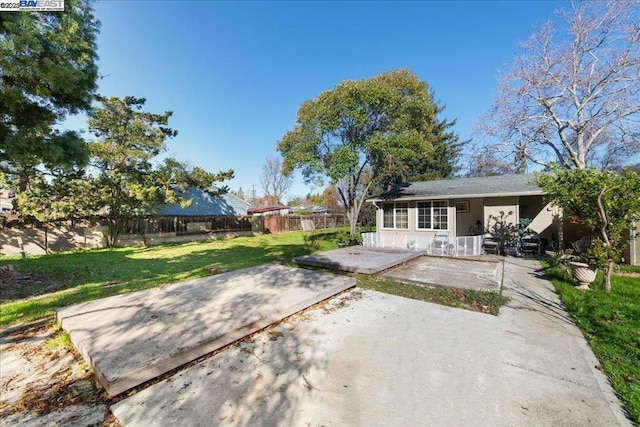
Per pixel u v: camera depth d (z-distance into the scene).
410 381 2.45
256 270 6.38
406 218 11.97
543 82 12.63
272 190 41.00
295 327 3.59
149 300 4.19
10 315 4.12
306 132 12.33
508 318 3.90
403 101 11.46
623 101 11.52
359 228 21.14
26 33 4.27
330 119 11.50
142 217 15.05
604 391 2.32
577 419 2.01
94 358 2.50
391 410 2.08
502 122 13.84
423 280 5.69
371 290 5.25
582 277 5.13
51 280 6.65
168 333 3.03
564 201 5.34
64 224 13.20
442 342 3.18
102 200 12.48
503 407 2.12
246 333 3.25
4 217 12.03
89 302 4.11
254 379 2.46
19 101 4.70
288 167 12.66
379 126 12.21
